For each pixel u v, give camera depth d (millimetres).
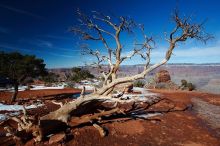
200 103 22484
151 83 38312
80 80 41688
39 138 9602
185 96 26078
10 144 9344
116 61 12820
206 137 11930
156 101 21031
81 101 11930
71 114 12016
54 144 9484
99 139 10547
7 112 15047
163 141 10977
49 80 43156
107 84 12477
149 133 11938
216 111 18906
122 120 13547
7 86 30422
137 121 13633
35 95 23422
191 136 11930
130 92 26266
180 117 15750
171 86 36219
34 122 9602
